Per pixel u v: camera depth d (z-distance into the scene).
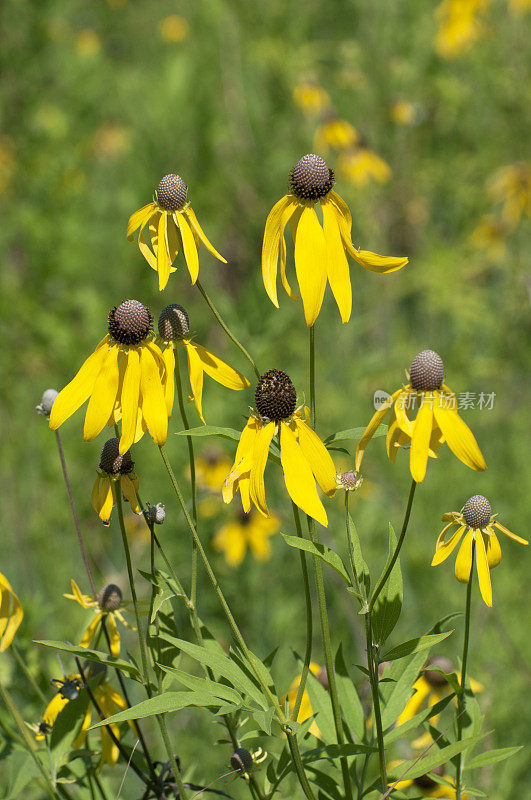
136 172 8.09
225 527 5.48
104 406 2.27
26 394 7.00
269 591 5.46
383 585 2.26
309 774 2.50
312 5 8.88
